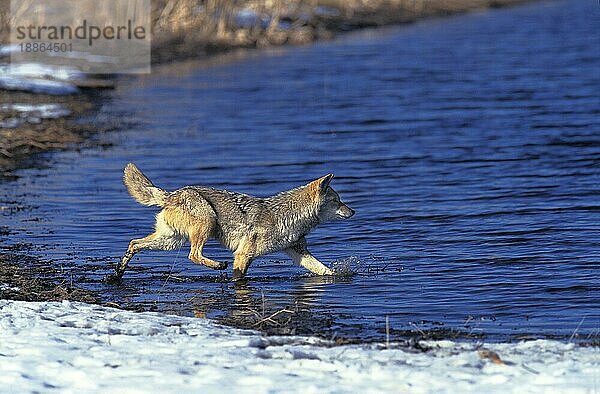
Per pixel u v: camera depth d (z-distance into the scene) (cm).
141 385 1734
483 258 3066
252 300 2644
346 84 8031
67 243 3297
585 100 6894
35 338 2048
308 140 5588
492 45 10944
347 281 2852
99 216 3722
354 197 4094
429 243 3291
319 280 2872
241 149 5309
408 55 10031
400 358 1927
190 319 2334
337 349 2008
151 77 8319
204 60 9500
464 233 3412
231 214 2884
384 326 2353
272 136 5741
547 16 14712
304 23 11750
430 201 3972
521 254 3100
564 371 1803
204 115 6500
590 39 11394
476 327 2336
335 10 13150
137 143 5469
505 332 2284
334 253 3198
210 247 3316
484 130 5791
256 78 8375
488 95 7300
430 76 8488
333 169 4734
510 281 2794
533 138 5462
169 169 4741
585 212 3678
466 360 1891
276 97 7338
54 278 2852
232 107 6856
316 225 2972
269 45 10712
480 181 4356
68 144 5369
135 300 2631
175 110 6681
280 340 2098
